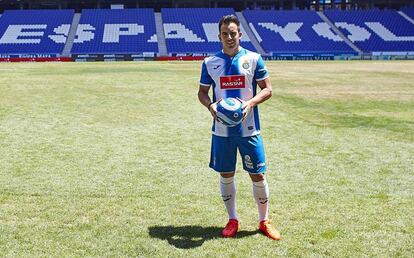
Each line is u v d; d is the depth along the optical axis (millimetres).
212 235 5871
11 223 6230
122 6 74875
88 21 66312
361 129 13141
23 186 7855
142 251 5406
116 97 19797
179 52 60812
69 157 9883
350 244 5590
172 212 6691
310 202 7117
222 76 5531
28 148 10680
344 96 20859
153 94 20828
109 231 5984
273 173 8742
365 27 68625
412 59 60000
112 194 7477
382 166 9242
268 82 5605
